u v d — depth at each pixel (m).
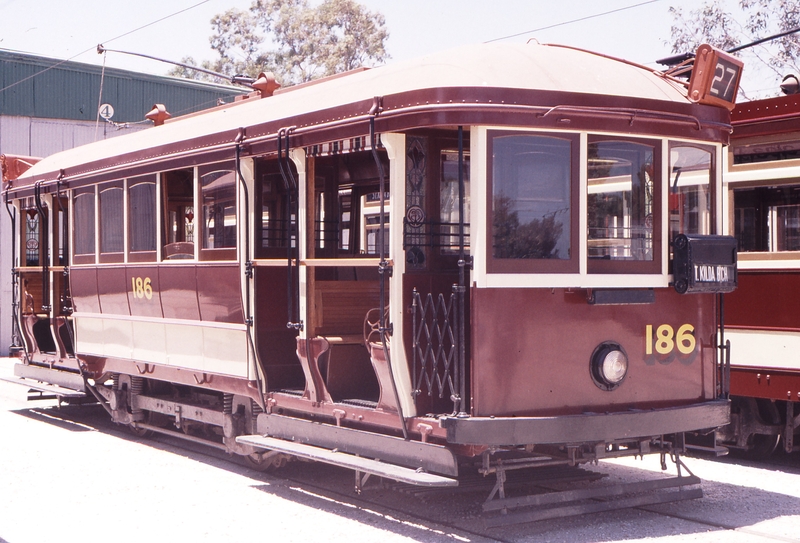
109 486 8.20
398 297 6.51
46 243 12.89
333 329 7.60
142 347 10.05
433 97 6.20
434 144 6.77
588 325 6.49
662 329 6.82
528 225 6.30
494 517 6.30
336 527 6.74
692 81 6.92
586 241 6.47
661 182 6.77
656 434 6.57
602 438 6.33
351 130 6.77
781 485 8.18
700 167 7.04
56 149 24.52
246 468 9.05
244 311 8.14
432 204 6.76
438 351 6.36
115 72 25.61
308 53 39.94
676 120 6.76
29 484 8.26
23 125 23.98
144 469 9.00
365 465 6.62
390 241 6.55
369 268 8.16
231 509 7.33
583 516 6.97
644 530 6.53
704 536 6.36
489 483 7.01
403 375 6.52
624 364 6.54
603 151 6.55
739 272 9.13
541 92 6.27
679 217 6.91
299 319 7.64
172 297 9.34
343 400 7.35
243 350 8.27
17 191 13.03
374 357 6.78
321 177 8.68
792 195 8.81
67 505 7.46
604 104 6.45
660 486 6.95
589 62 6.83
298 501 7.61
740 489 7.96
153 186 9.64
